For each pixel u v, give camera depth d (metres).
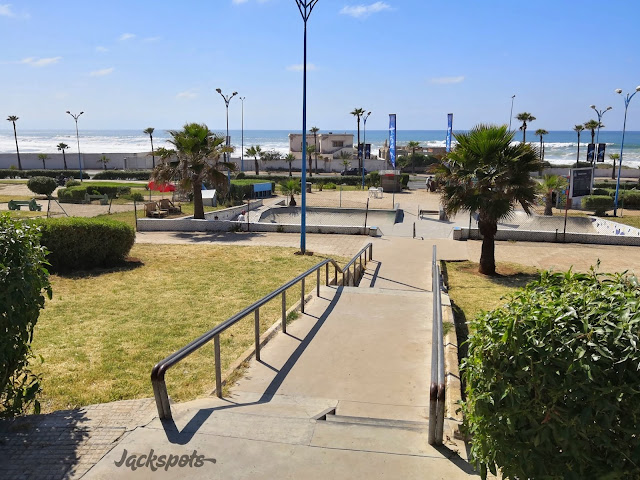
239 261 16.00
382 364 6.75
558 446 2.89
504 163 14.03
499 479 3.52
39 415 4.69
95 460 3.79
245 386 5.99
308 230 22.69
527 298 3.02
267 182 42.09
